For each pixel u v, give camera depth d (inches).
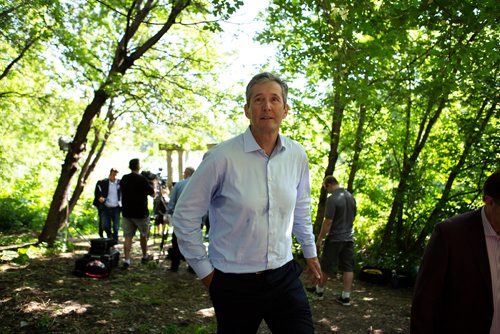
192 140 478.9
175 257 279.0
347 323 200.7
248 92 83.4
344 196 227.0
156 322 179.6
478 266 70.0
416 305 74.1
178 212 81.8
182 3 321.7
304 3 223.9
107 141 600.4
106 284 233.8
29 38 364.8
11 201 521.3
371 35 214.8
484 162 280.4
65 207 359.9
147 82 409.4
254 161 80.7
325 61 235.5
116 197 395.5
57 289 213.0
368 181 389.7
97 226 544.1
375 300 243.8
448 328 73.0
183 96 409.4
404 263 300.7
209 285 81.7
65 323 167.8
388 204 373.4
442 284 72.7
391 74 250.5
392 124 341.7
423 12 201.9
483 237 70.7
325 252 230.4
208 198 81.8
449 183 309.3
